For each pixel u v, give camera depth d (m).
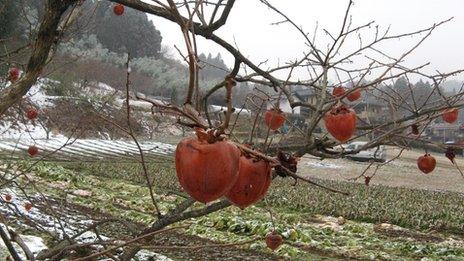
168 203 13.83
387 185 22.64
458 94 2.66
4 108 2.20
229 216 12.21
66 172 16.64
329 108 2.35
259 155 1.60
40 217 8.79
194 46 1.54
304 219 13.44
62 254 2.93
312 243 10.66
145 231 2.70
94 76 23.98
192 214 2.62
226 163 1.38
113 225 10.77
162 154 20.86
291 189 15.98
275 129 2.56
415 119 2.78
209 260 8.98
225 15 2.73
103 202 13.21
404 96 3.47
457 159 37.22
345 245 10.77
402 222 13.45
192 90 1.53
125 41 36.91
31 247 6.86
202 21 2.74
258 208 13.91
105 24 34.09
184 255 9.11
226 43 2.90
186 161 1.38
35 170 15.73
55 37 2.47
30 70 2.26
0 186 4.67
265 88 3.99
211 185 1.38
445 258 10.31
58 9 2.23
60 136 24.45
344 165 29.81
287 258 9.59
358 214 13.97
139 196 14.78
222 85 2.63
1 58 4.67
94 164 18.81
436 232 12.84
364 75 2.95
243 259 9.25
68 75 20.31
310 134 2.29
